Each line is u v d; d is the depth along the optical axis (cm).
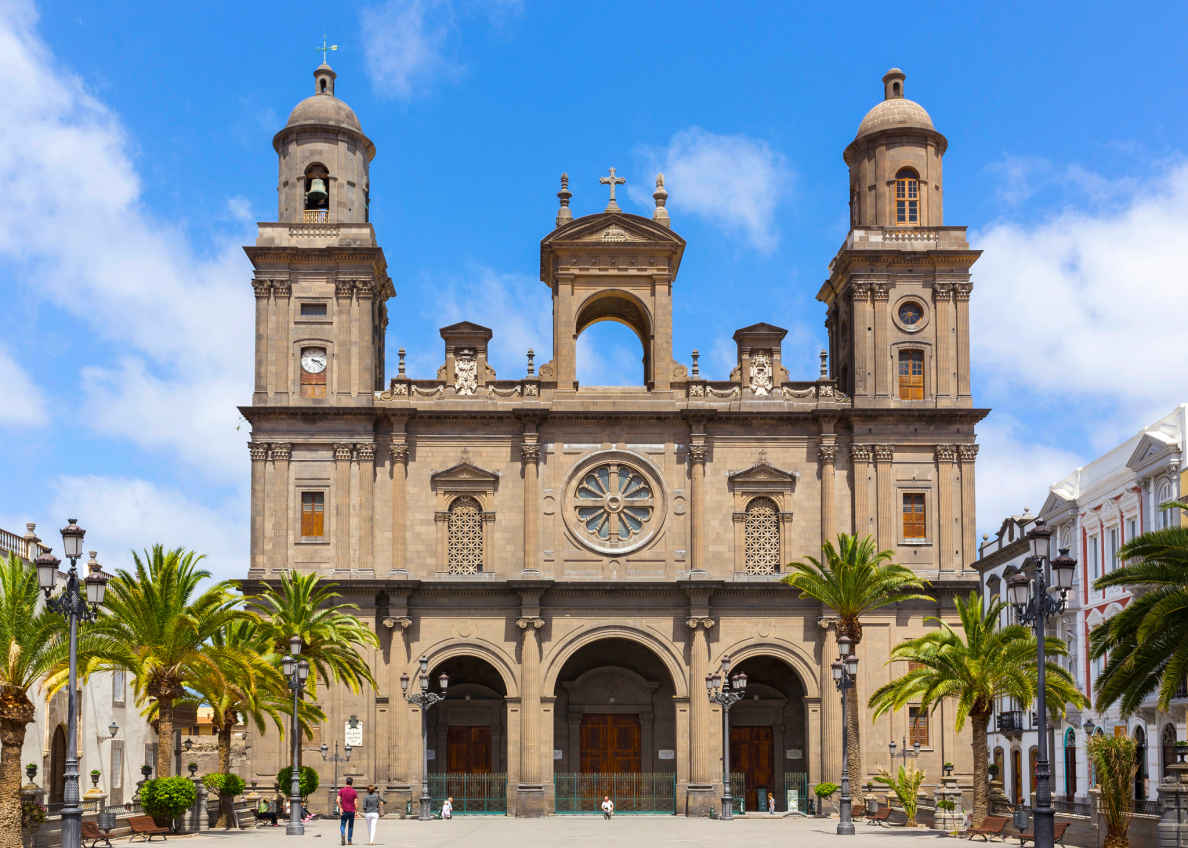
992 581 8744
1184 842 4338
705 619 7531
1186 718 5891
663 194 8162
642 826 6625
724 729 7056
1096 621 7050
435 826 6650
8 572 4912
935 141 8050
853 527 7650
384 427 7738
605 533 7712
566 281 7875
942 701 7462
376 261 7794
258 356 7650
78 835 3869
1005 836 5684
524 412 7681
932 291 7831
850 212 8281
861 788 7150
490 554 7650
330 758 7288
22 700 4788
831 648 7500
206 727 10638
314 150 7906
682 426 7794
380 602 7525
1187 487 6034
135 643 5600
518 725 7462
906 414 7681
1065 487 7656
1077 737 7269
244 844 5244
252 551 7494
